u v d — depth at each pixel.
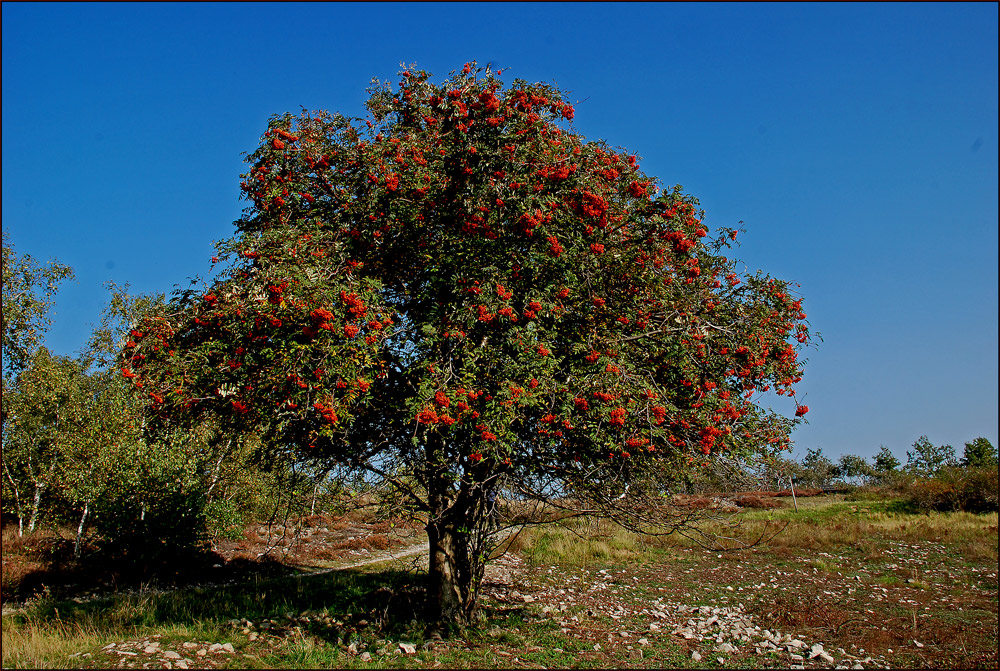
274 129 9.77
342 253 8.63
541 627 10.11
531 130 9.46
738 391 9.96
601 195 9.17
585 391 8.01
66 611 11.55
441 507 9.36
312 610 11.41
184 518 16.23
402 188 9.20
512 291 8.43
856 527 24.16
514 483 8.94
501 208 8.66
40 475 19.53
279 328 7.72
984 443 44.81
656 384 8.68
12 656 7.80
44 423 19.53
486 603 11.54
